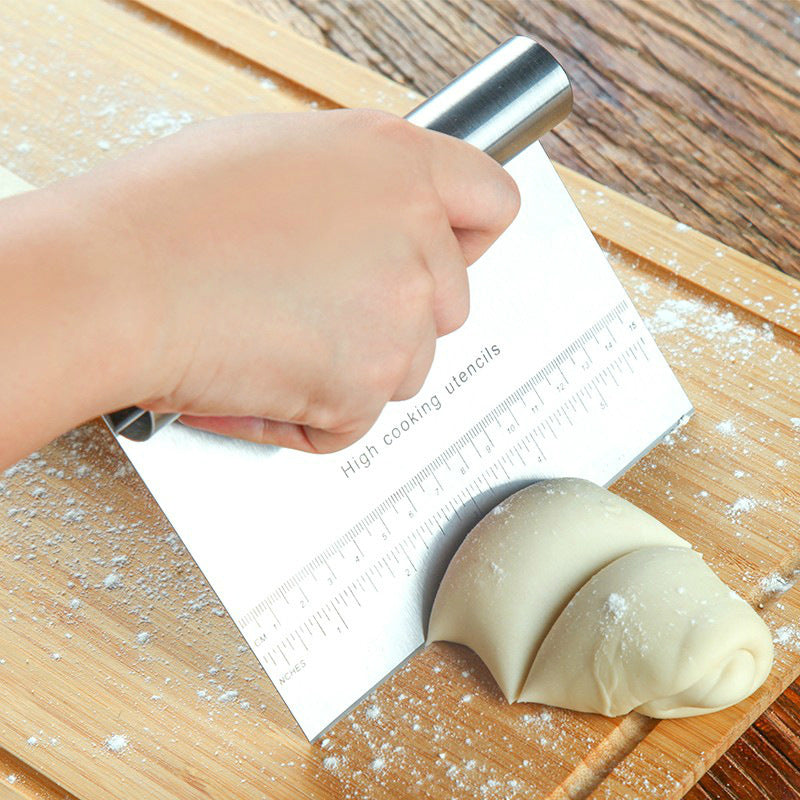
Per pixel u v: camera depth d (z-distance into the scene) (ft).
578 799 2.36
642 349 2.79
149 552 2.80
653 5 3.84
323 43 3.81
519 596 2.41
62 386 1.55
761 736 2.46
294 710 2.41
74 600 2.71
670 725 2.40
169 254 1.64
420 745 2.44
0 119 3.58
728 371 3.00
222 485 2.33
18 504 2.89
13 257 1.54
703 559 2.61
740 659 2.29
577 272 2.70
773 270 3.16
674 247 3.21
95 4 3.86
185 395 1.77
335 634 2.46
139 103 3.62
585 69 3.69
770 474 2.80
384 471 2.52
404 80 3.70
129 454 2.22
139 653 2.63
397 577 2.53
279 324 1.74
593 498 2.54
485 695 2.51
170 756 2.45
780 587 2.63
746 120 3.56
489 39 3.79
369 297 1.83
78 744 2.47
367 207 1.84
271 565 2.39
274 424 2.07
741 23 3.79
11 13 3.84
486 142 2.26
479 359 2.62
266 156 1.80
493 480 2.63
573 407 2.72
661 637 2.25
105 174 1.73
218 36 3.74
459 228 2.12
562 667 2.35
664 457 2.85
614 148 3.51
